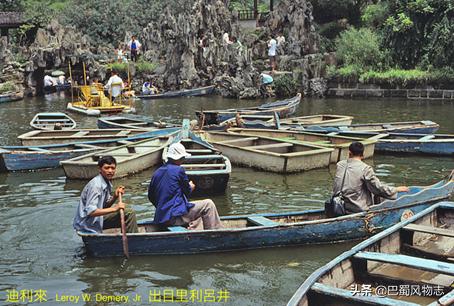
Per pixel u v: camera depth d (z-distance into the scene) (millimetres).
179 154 8359
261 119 20422
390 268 6781
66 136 16078
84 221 7750
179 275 7348
